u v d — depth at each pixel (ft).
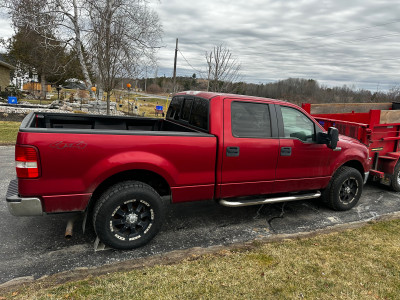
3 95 82.12
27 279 9.23
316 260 10.75
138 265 10.25
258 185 13.02
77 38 64.75
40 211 9.65
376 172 18.15
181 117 14.94
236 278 9.52
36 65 98.12
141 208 11.13
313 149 13.93
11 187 10.24
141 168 10.57
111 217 10.53
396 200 18.03
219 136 11.79
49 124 14.26
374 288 9.27
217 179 12.08
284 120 13.30
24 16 59.57
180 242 12.05
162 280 9.27
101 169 9.98
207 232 13.03
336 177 15.16
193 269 9.96
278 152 13.00
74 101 73.00
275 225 13.99
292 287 9.15
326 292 9.00
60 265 10.11
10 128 40.01
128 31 44.01
